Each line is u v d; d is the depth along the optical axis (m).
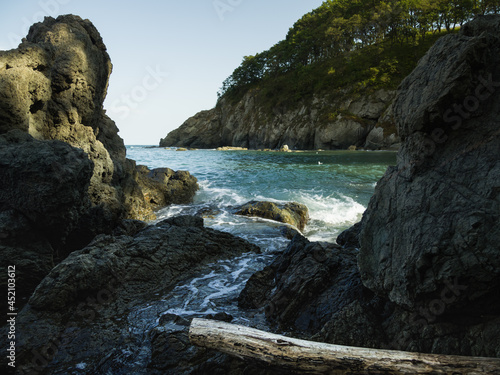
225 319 3.95
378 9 68.25
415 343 2.89
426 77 3.41
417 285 2.77
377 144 51.50
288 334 3.67
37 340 3.62
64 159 5.50
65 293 4.23
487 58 3.01
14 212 5.11
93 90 9.70
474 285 2.52
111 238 5.50
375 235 3.47
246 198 13.02
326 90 66.94
